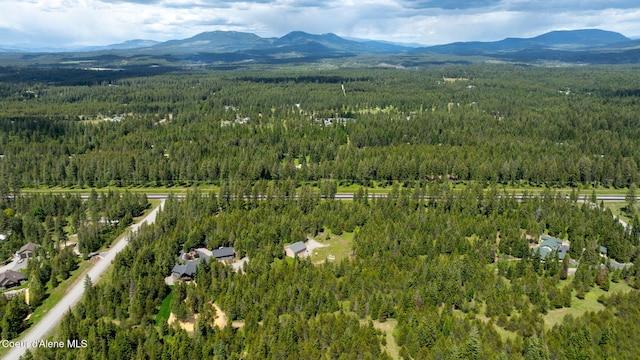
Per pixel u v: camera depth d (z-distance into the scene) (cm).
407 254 15262
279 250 15625
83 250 15500
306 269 13700
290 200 19625
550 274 14312
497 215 18550
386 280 13425
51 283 13812
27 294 13200
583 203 19662
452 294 12638
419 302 12319
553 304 12600
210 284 13350
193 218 17688
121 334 10656
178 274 14012
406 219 17575
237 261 15425
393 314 12150
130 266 14362
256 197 19662
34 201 19212
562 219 18012
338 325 11081
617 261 15525
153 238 16238
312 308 12025
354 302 12325
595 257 15050
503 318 11619
